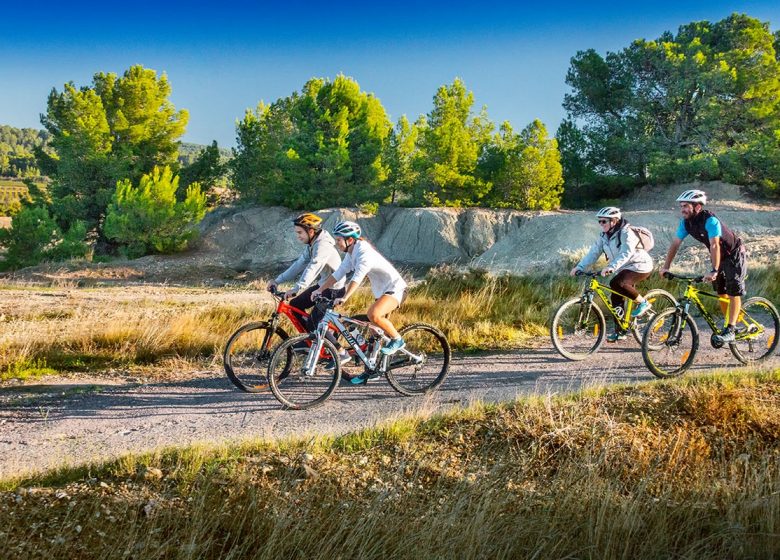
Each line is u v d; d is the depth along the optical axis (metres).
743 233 28.36
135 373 8.19
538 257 32.03
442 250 38.28
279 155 42.47
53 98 40.91
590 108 50.94
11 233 34.69
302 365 6.51
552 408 5.70
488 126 42.16
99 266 33.50
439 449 5.11
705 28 50.06
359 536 3.95
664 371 7.27
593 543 4.09
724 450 5.19
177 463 4.71
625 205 44.34
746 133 43.69
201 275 32.47
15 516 4.00
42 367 8.40
